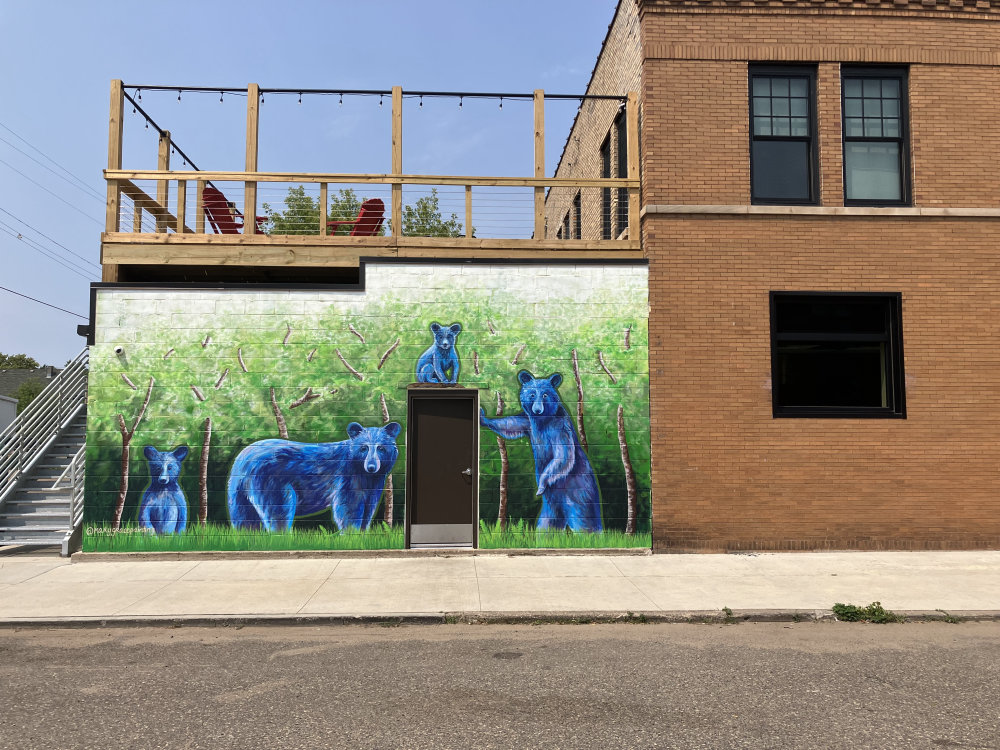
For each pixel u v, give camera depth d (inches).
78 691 210.4
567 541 415.5
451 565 385.1
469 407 426.6
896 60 443.8
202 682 218.4
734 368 426.3
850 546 420.8
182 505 408.8
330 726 183.2
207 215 489.1
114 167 436.1
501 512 415.5
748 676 223.6
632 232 446.3
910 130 444.1
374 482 415.2
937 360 432.1
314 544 410.9
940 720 187.8
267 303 419.5
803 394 433.4
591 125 635.5
